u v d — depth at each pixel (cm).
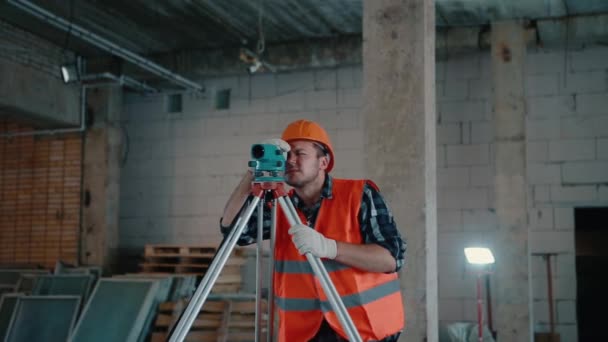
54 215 1075
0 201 1115
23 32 920
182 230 1041
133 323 749
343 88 979
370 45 520
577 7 818
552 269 864
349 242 249
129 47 1002
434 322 502
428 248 491
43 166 1091
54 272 1003
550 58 889
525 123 844
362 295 246
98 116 1059
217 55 999
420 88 503
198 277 935
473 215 897
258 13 859
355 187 258
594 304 948
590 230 952
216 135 1039
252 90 1024
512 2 803
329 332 253
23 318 816
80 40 959
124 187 1080
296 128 259
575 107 876
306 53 962
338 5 827
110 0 820
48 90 969
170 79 980
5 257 1102
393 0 517
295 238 223
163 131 1067
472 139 908
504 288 823
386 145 506
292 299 259
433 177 517
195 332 766
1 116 962
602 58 872
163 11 856
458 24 888
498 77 857
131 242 1068
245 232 270
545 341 840
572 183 867
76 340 758
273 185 233
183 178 1050
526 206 830
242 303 783
